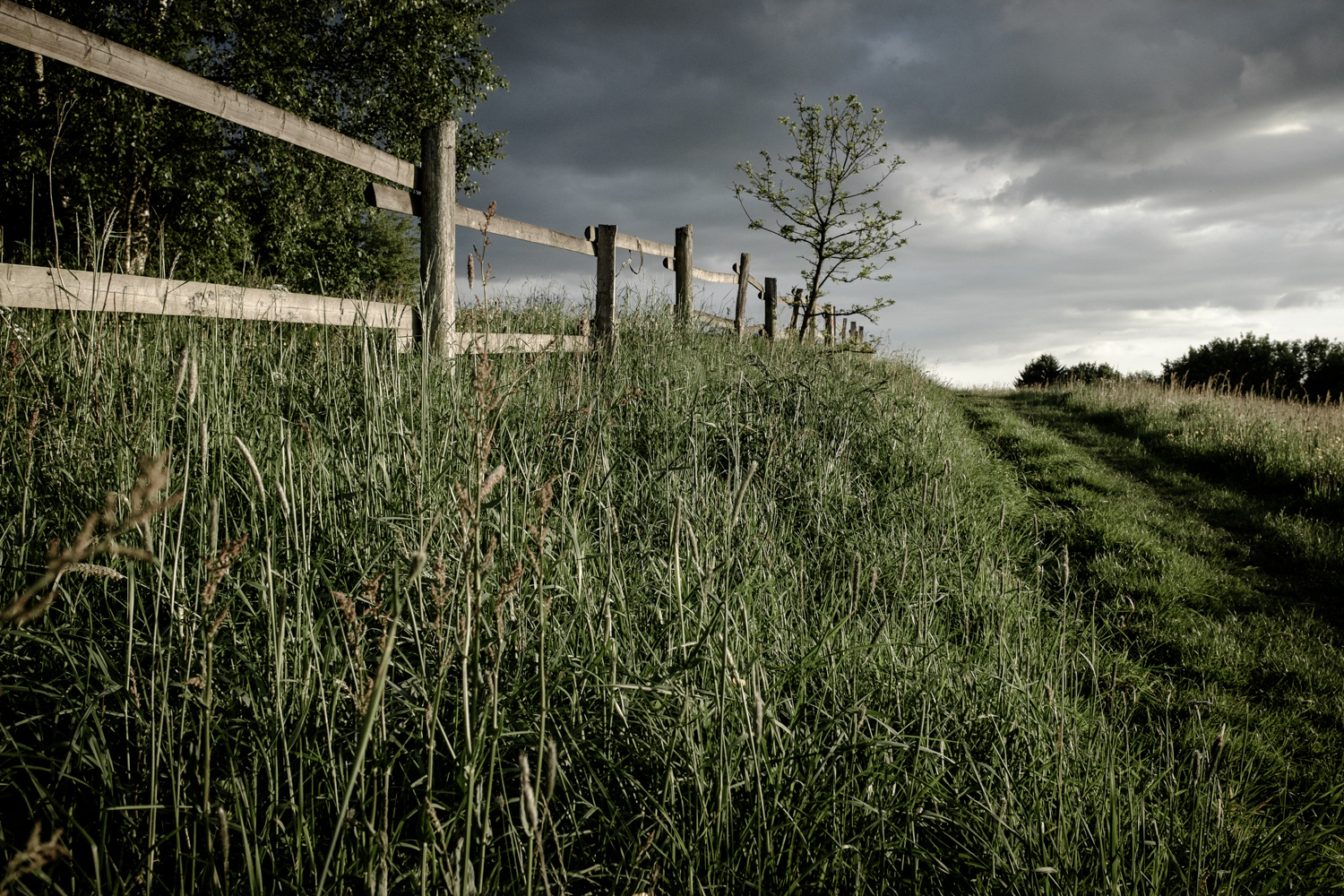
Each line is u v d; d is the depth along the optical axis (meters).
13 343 2.54
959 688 2.44
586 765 1.66
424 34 15.84
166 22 11.35
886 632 2.46
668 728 1.80
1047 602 3.69
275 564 1.90
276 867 1.38
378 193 4.65
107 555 1.87
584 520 2.58
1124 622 4.14
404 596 1.52
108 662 1.69
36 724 1.62
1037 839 1.84
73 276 3.01
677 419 4.73
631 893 1.45
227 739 1.41
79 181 9.06
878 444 5.80
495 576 1.96
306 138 4.05
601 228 7.30
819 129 12.88
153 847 1.23
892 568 3.55
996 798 1.96
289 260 14.05
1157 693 3.33
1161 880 1.82
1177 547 5.63
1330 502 6.84
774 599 2.53
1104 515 6.07
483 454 1.24
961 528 4.64
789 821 1.62
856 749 1.88
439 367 3.61
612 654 1.84
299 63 13.89
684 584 2.31
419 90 16.39
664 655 2.11
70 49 2.94
